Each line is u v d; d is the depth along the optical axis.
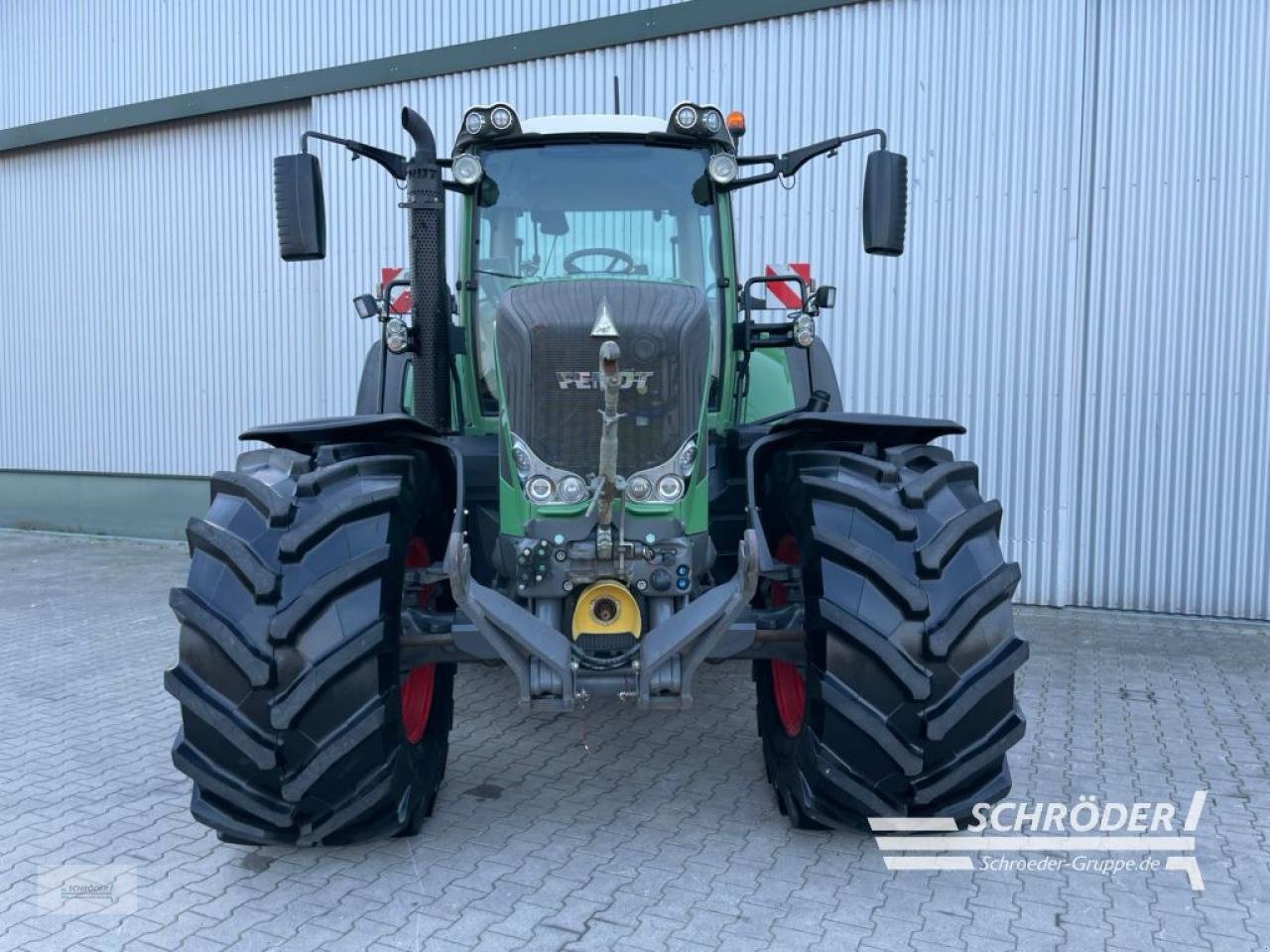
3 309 11.13
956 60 6.87
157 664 5.79
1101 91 6.53
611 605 3.11
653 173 3.83
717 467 3.81
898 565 3.01
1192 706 4.82
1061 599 6.81
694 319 3.18
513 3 8.11
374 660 2.94
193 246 9.90
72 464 10.87
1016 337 6.84
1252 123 6.21
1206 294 6.38
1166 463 6.53
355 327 9.11
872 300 7.22
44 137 10.44
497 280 3.80
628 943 2.74
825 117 7.24
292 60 9.09
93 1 9.99
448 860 3.25
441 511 3.53
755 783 3.90
